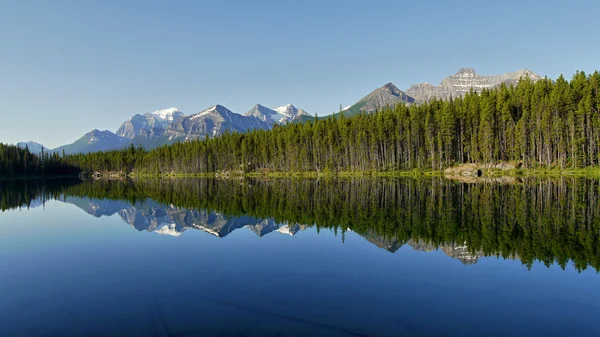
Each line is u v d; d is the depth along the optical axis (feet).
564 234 75.56
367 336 33.55
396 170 369.71
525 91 323.16
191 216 121.29
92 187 325.01
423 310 39.34
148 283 50.37
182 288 47.83
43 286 49.65
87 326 36.83
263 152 482.28
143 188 291.38
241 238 80.64
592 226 82.74
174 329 35.63
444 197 144.77
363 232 82.23
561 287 46.29
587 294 43.93
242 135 536.83
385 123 380.78
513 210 106.42
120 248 74.28
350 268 55.47
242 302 42.32
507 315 38.09
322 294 44.42
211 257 64.59
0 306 42.34
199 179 453.58
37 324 37.47
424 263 57.57
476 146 319.88
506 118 312.50
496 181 228.22
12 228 102.12
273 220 102.37
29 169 566.77
